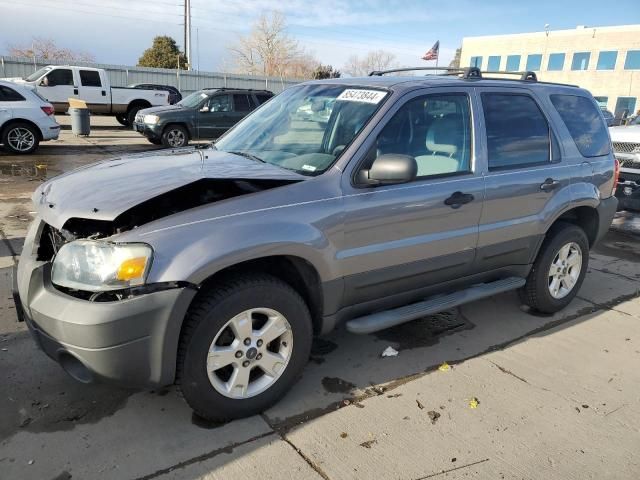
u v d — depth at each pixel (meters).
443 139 3.49
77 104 16.36
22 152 12.44
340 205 2.97
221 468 2.55
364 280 3.19
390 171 2.90
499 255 3.90
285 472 2.54
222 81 32.88
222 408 2.80
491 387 3.36
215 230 2.60
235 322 2.72
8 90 12.16
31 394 3.06
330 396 3.19
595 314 4.59
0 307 4.14
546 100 4.21
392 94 3.31
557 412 3.13
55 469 2.51
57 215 2.67
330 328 3.20
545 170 4.05
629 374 3.60
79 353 2.44
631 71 44.78
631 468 2.68
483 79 3.86
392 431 2.88
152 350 2.49
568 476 2.61
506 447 2.80
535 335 4.13
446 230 3.48
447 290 3.79
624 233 7.48
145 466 2.55
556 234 4.26
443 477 2.56
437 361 3.66
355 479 2.52
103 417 2.89
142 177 2.91
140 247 2.43
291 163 3.22
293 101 3.83
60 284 2.53
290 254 2.79
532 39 50.88
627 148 7.57
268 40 61.06
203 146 3.98
